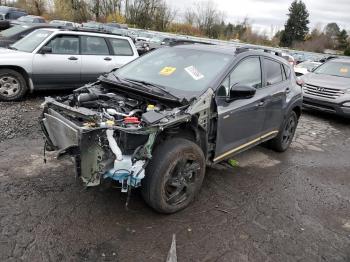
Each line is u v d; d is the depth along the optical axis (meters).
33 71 7.77
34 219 3.41
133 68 4.82
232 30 51.72
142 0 49.00
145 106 3.90
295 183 4.91
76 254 3.00
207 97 3.87
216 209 3.94
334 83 8.89
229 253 3.22
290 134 6.19
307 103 9.18
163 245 3.23
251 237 3.49
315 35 61.22
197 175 3.88
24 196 3.79
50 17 45.22
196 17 50.34
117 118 3.54
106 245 3.15
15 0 49.03
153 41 23.34
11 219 3.38
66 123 3.39
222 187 4.50
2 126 5.90
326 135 7.70
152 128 3.29
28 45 8.11
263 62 5.04
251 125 4.73
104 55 8.82
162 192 3.52
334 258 3.32
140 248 3.16
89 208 3.68
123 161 3.20
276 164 5.54
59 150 3.70
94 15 48.91
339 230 3.81
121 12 49.91
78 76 8.44
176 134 3.82
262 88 4.92
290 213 4.05
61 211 3.58
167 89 4.06
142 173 3.29
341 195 4.71
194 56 4.62
